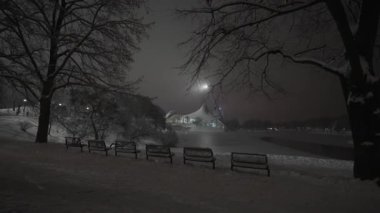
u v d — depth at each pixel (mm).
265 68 12523
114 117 37531
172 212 4773
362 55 9469
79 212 4395
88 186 6438
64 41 20500
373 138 8984
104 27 20719
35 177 7086
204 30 11641
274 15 10164
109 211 4578
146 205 5137
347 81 9648
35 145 16766
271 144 60188
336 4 8383
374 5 9070
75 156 12125
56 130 43406
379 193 6938
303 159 17922
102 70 21484
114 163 10453
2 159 10031
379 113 8977
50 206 4613
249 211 5102
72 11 20609
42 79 20312
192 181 7613
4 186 5812
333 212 5266
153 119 46688
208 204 5430
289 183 7793
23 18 14141
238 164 10180
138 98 23406
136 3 19953
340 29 8656
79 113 36406
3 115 50812
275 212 5121
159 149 11727
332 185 7832
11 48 17656
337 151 45406
